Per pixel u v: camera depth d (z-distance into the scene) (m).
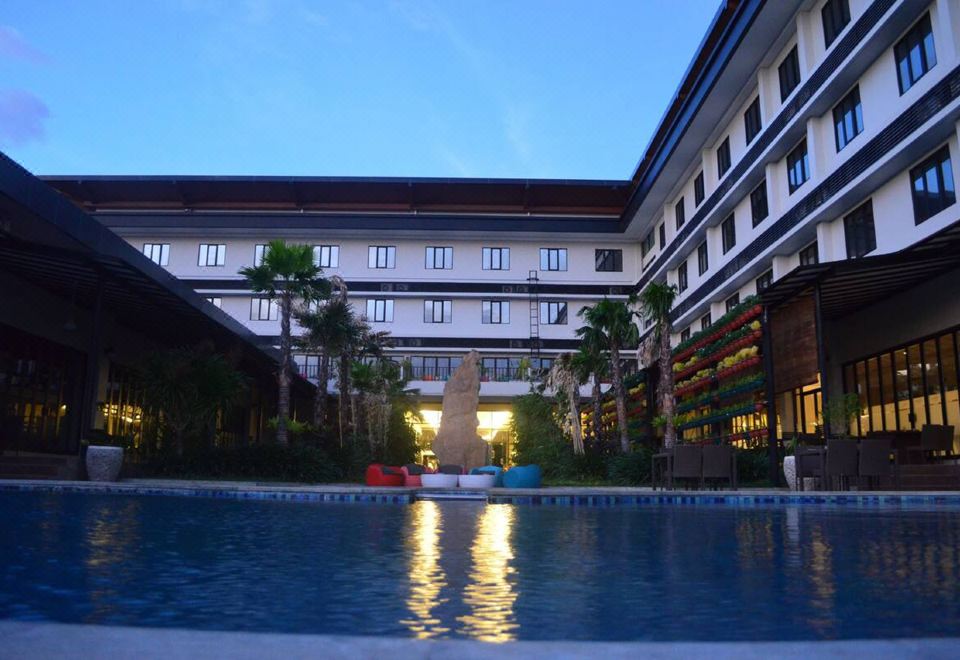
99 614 2.99
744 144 29.66
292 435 25.97
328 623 2.88
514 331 44.94
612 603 3.29
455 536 6.41
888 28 19.19
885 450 13.37
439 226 44.09
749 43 26.08
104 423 23.72
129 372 25.59
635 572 4.25
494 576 4.09
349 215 43.91
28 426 19.88
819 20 23.48
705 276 33.84
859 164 20.52
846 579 3.94
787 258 26.53
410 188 45.41
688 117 31.64
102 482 14.76
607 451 24.86
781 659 2.05
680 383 27.38
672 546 5.61
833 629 2.76
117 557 4.72
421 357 45.16
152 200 46.09
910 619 2.92
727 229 32.03
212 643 2.15
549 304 45.66
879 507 10.83
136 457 22.78
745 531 6.89
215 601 3.30
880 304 20.22
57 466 15.66
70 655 2.01
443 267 45.31
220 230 43.56
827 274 16.28
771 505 11.44
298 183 44.47
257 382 34.72
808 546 5.56
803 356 17.66
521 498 12.50
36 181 14.77
